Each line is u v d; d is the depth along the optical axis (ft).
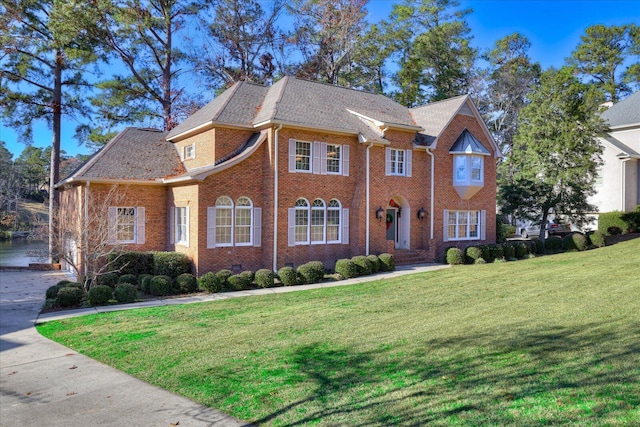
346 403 20.89
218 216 65.31
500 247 81.20
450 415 18.75
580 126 93.20
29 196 250.78
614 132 122.72
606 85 172.45
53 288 53.21
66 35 93.56
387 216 86.79
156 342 33.96
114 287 58.18
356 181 76.33
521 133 98.78
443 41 149.69
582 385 20.57
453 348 27.50
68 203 82.17
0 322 43.62
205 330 36.83
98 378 27.09
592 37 175.63
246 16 127.95
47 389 25.70
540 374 22.25
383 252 77.41
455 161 87.25
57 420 21.38
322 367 25.95
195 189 63.98
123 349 32.68
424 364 25.09
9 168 230.48
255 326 37.27
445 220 86.28
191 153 75.97
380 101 92.89
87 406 22.91
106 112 111.04
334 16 129.90
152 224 72.79
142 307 48.52
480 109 168.25
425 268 73.20
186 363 28.58
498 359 24.90
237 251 66.59
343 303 45.52
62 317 45.03
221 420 20.38
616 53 171.01
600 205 113.91
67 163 188.24
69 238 62.34
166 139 83.46
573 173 90.17
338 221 75.00
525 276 55.88
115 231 61.62
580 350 25.25
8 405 23.56
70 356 32.04
